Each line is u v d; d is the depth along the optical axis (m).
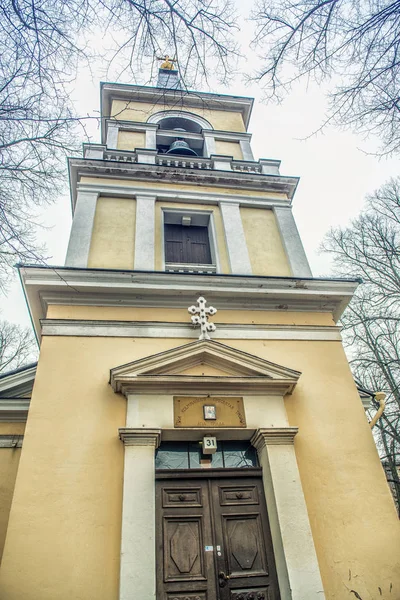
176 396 6.75
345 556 5.86
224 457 6.74
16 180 5.16
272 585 5.71
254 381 6.93
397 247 16.30
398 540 6.10
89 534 5.46
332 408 7.27
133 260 8.88
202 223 10.59
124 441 6.15
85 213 9.51
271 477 6.24
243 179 11.16
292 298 8.49
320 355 7.93
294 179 11.41
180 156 11.80
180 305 8.05
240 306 8.32
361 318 15.34
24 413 7.65
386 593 5.64
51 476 5.81
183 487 6.25
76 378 6.78
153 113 13.72
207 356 7.20
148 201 10.12
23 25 4.64
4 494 6.93
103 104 14.12
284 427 6.66
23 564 5.15
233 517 6.16
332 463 6.64
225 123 14.19
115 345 7.27
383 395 7.90
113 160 10.78
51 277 7.59
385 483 6.59
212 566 5.73
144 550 5.36
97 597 5.08
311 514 6.12
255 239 10.05
